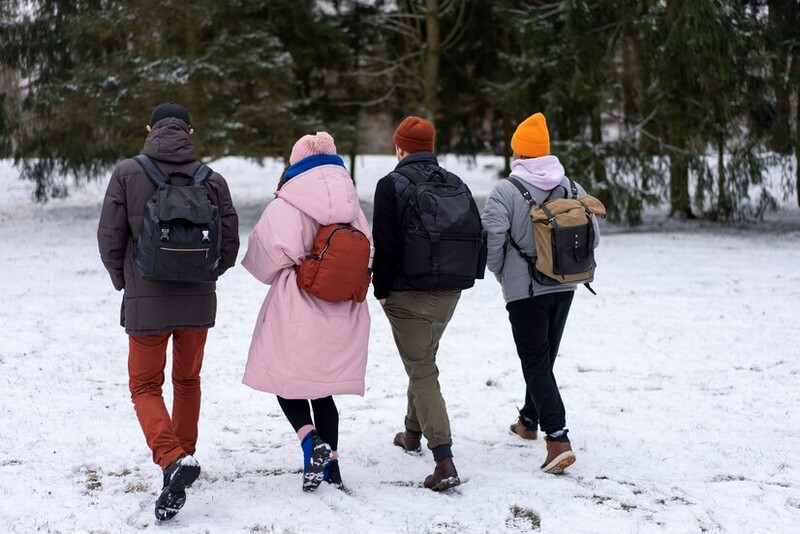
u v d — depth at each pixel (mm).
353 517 3672
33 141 20312
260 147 18578
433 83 22500
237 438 4867
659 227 19328
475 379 6258
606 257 14039
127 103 17312
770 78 17203
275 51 18281
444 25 23828
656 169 18141
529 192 4301
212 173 3855
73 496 3900
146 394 3760
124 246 3709
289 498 3865
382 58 24031
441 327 4094
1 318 8258
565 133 19031
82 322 8219
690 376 6227
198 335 3930
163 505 3518
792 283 10891
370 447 4727
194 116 17406
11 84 20422
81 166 20531
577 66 18016
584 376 6289
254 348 3938
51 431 4891
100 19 17688
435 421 3986
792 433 4840
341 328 3906
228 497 3902
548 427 4199
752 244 15867
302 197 3863
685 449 4590
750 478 4129
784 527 3527
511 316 4312
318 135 4055
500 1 21844
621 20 17969
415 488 4062
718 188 18859
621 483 4102
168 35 18000
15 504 3771
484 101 24609
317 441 3828
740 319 8438
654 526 3555
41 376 6156
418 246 3873
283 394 3818
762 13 17656
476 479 4172
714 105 17312
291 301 3863
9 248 14789
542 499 3875
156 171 3709
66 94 17953
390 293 4039
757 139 18109
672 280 11328
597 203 4340
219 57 17750
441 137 25266
